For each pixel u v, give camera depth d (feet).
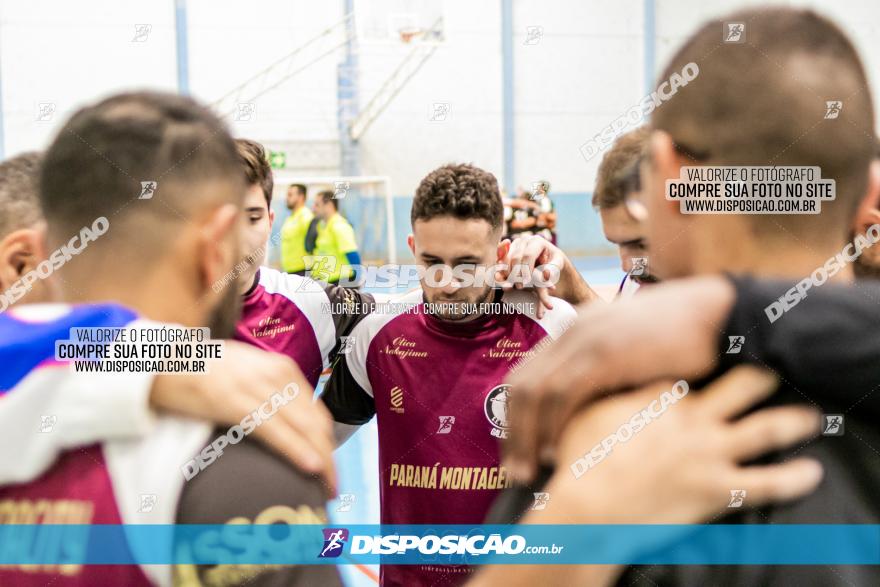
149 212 1.96
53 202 2.01
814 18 2.08
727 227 2.09
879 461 1.66
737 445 1.67
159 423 1.72
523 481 1.94
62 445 1.64
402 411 2.91
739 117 2.05
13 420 1.67
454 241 2.88
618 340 1.82
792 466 1.65
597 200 2.82
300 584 1.57
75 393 1.69
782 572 1.59
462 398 2.85
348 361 3.06
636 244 2.74
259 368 1.96
